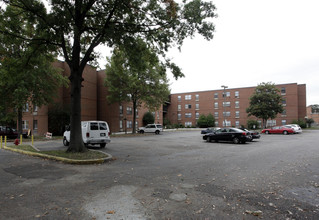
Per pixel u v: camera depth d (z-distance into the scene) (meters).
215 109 56.31
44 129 29.25
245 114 52.00
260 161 8.63
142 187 5.15
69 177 6.13
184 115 61.25
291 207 3.92
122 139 22.39
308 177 6.04
